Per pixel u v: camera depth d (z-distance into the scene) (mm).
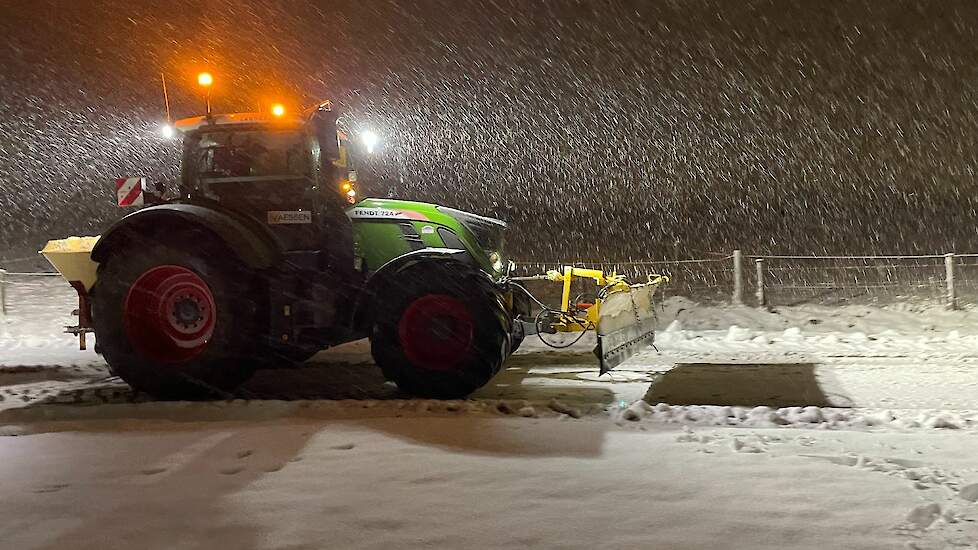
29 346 10047
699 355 8727
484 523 3557
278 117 6836
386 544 3344
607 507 3732
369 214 7039
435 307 6445
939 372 7484
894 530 3424
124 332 6578
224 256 6531
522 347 9508
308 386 7359
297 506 3783
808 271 16469
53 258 6996
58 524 3607
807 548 3260
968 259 17109
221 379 6516
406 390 6500
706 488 3967
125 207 6969
